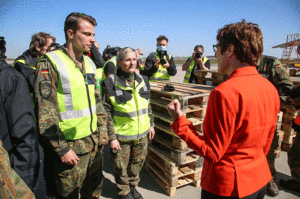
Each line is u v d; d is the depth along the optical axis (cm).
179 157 224
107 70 297
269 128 99
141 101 209
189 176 258
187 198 233
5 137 111
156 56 363
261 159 101
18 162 112
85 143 161
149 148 271
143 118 212
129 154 219
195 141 95
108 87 199
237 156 94
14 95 112
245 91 88
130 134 207
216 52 108
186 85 290
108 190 255
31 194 97
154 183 264
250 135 91
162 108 263
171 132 230
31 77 169
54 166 155
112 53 398
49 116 134
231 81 93
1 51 214
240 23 95
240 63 97
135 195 231
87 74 163
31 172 115
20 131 111
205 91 232
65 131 149
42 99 133
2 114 109
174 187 235
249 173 95
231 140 94
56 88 142
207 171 105
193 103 242
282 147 345
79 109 152
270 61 251
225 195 96
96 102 180
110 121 203
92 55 342
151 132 231
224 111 86
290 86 242
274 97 100
